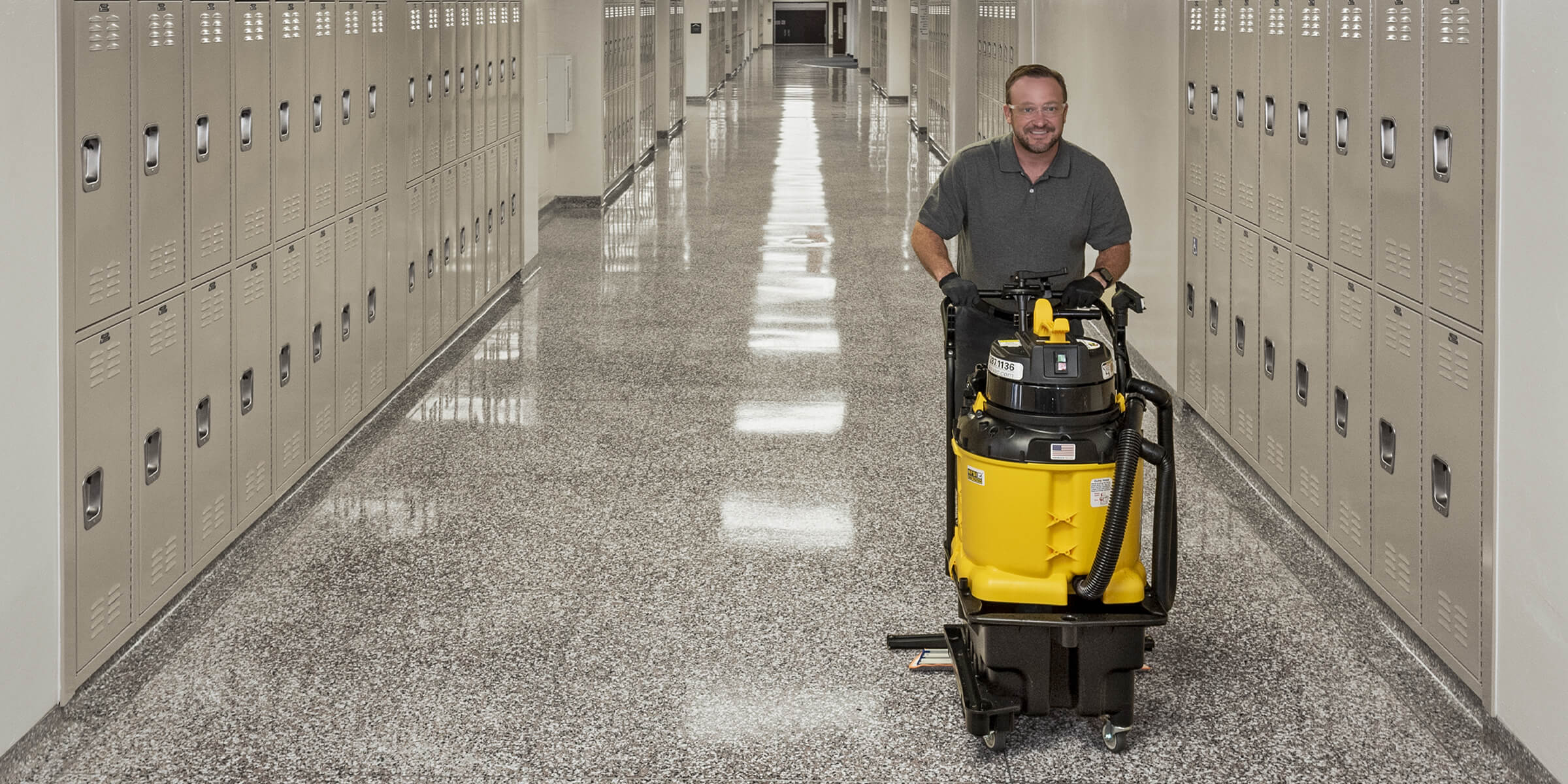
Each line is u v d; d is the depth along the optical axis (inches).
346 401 195.9
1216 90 193.3
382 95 209.8
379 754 109.1
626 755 109.1
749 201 492.4
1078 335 114.5
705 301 312.8
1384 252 131.1
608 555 156.4
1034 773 106.1
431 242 244.1
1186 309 213.0
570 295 319.3
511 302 310.0
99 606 119.1
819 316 296.5
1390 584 132.2
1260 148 173.0
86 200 113.0
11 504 102.8
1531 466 100.8
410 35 226.1
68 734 112.3
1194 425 209.0
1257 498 175.2
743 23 1610.5
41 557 107.9
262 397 160.4
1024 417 101.5
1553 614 97.9
